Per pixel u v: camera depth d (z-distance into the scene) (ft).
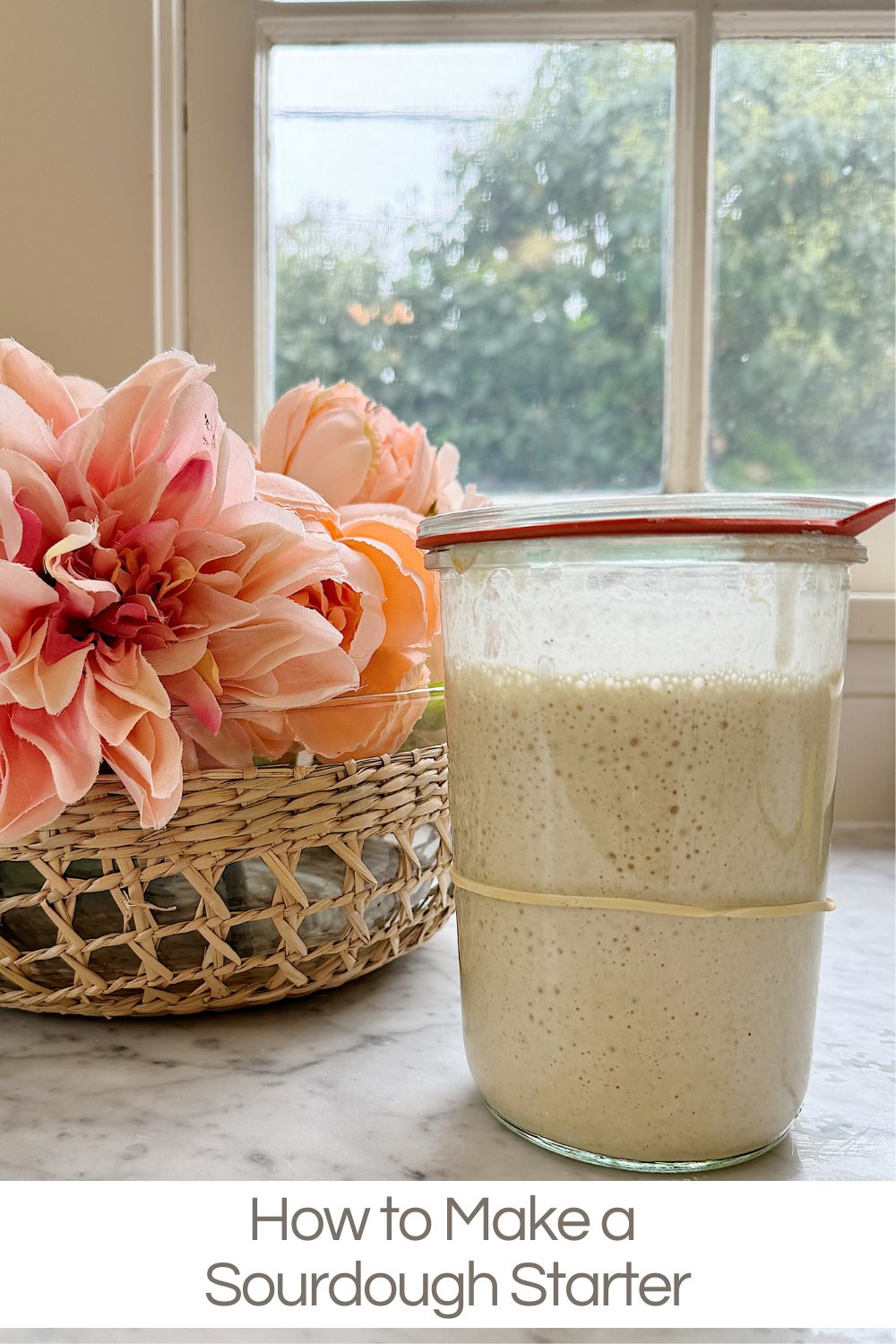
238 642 1.34
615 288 2.53
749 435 2.54
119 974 1.42
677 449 2.52
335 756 1.41
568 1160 1.24
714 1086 1.20
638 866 1.18
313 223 2.50
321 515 1.43
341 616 1.39
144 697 1.27
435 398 2.54
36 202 2.25
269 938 1.44
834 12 2.39
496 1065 1.26
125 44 2.24
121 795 1.36
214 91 2.33
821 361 2.53
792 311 2.52
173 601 1.31
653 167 2.50
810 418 2.54
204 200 2.35
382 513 1.56
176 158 2.31
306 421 1.64
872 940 1.77
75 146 2.24
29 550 1.27
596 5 2.39
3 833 1.27
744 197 2.50
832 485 2.54
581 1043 1.20
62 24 2.23
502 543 1.21
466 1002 1.31
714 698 1.18
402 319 2.53
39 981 1.43
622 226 2.51
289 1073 1.39
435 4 2.39
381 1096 1.35
